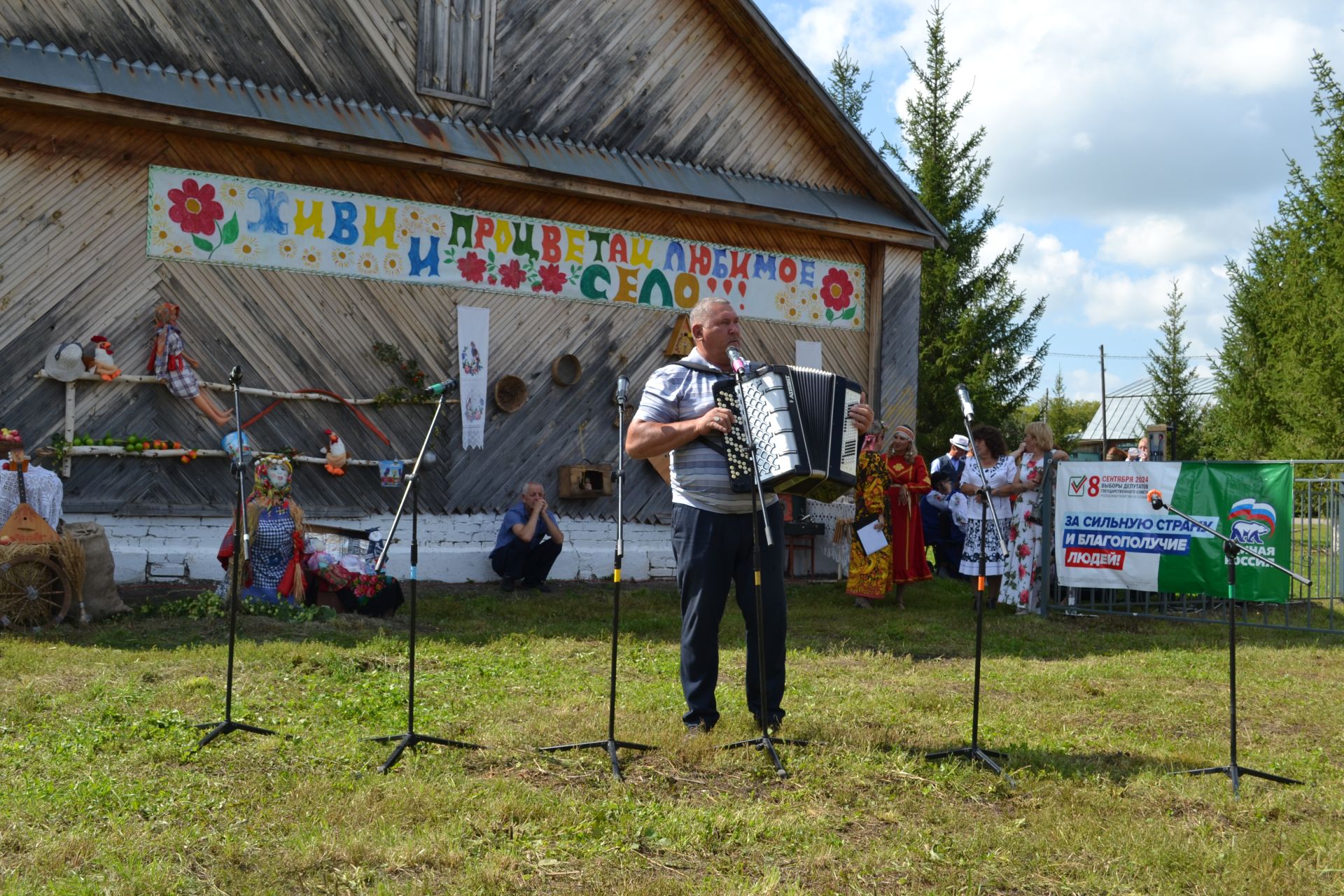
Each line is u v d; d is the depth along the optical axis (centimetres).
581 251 1257
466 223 1184
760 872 396
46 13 963
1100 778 516
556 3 1229
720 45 1342
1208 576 1037
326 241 1105
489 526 1197
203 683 637
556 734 561
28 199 966
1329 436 2995
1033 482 1119
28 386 968
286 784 467
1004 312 3306
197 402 1031
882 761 532
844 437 530
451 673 721
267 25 1063
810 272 1423
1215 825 456
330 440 1095
